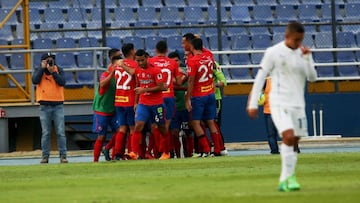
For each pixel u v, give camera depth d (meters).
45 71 61.38
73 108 76.81
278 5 93.94
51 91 61.31
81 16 90.25
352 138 81.56
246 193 32.47
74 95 82.62
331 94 84.69
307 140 80.31
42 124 61.78
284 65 33.16
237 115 82.81
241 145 80.50
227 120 82.81
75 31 83.56
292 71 33.22
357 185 34.56
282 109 33.03
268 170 44.56
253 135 83.00
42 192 36.03
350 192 31.69
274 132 63.47
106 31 88.44
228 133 82.81
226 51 83.31
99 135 61.50
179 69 61.59
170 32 89.88
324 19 94.50
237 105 82.94
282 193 32.06
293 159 32.81
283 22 93.44
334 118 84.81
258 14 93.25
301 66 33.19
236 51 83.25
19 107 76.44
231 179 39.19
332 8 86.56
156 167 50.03
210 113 61.66
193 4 92.69
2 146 76.12
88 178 42.97
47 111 61.69
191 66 59.88
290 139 32.62
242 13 93.00
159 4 92.19
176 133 63.38
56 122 61.91
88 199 32.47
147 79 58.38
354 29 92.00
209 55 60.78
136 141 59.25
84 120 79.25
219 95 64.88
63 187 38.19
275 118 33.09
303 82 33.62
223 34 89.69
